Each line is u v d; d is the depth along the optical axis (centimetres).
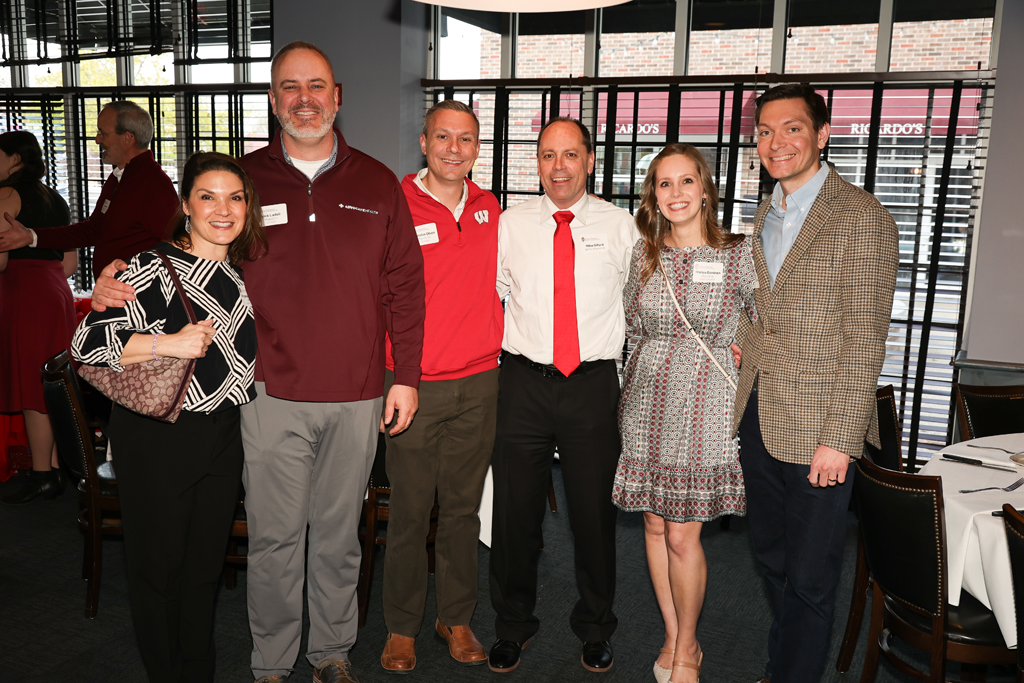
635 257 232
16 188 380
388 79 456
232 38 500
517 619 256
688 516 223
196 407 192
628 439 233
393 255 220
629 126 442
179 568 203
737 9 417
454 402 239
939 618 204
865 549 227
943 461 245
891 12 391
